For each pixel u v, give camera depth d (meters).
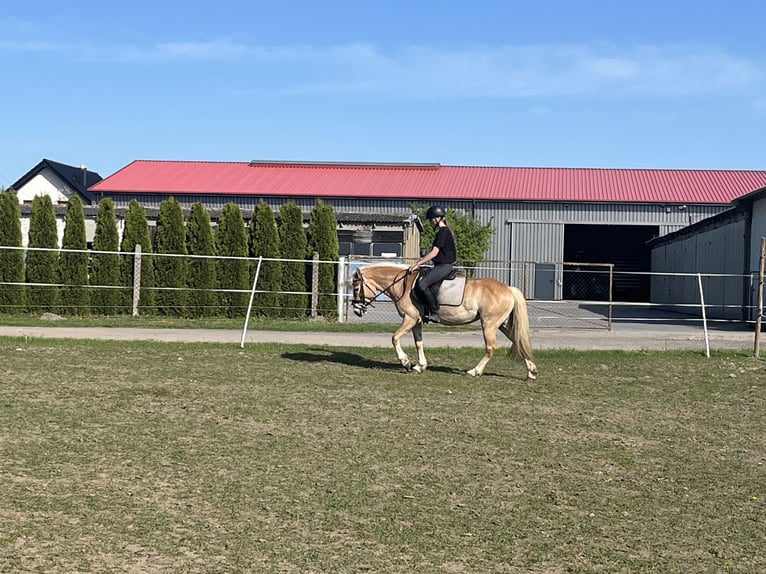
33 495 7.52
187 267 29.42
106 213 29.14
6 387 12.82
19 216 28.88
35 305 28.52
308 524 7.03
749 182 60.59
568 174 63.53
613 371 16.67
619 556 6.56
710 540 6.98
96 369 14.93
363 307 15.61
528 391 13.91
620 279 65.00
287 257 29.98
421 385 14.14
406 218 44.81
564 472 8.90
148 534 6.68
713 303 39.62
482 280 15.25
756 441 10.65
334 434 10.26
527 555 6.52
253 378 14.39
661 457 9.69
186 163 63.78
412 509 7.50
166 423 10.59
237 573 5.98
